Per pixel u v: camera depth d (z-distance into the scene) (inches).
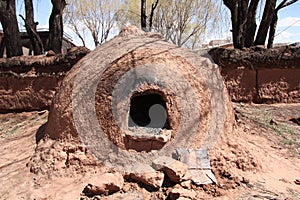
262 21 214.2
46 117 169.5
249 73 190.9
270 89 191.2
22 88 194.1
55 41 232.5
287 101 191.5
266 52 190.9
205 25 495.2
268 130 138.8
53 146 102.1
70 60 188.4
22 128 154.3
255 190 85.9
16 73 193.6
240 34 201.9
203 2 478.6
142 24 189.6
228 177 90.7
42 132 127.8
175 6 481.1
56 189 86.1
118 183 83.3
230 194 83.2
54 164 96.0
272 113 168.7
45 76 191.0
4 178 94.2
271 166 102.7
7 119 183.6
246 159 99.2
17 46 218.4
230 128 112.5
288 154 116.3
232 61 189.3
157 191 83.1
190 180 85.7
